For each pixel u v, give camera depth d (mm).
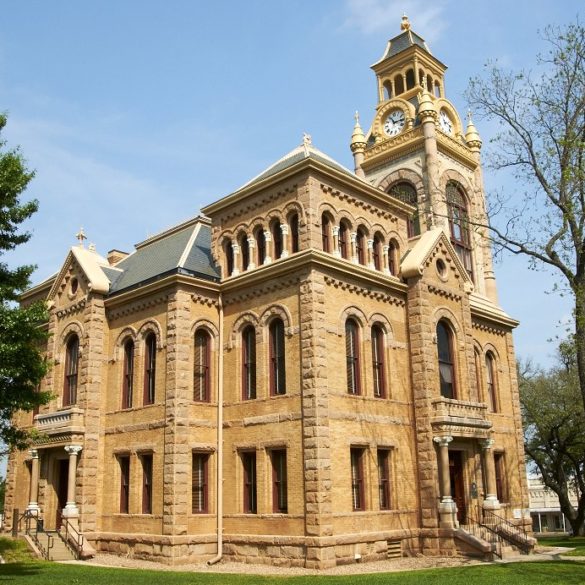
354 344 30625
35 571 24594
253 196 32969
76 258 36281
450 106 49625
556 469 55000
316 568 25297
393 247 34688
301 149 35875
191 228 37781
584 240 26969
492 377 41031
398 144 47219
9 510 37906
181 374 30281
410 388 32438
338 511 26891
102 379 34062
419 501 30797
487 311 40781
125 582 21219
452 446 32250
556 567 24547
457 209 46812
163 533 28516
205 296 32219
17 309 24219
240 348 31453
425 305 33312
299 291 29078
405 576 22281
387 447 30203
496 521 33125
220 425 30781
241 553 28391
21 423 39375
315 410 27000
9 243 24781
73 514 31500
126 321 34000
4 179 24000
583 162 27438
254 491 29203
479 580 21125
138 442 31312
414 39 51094
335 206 31484
